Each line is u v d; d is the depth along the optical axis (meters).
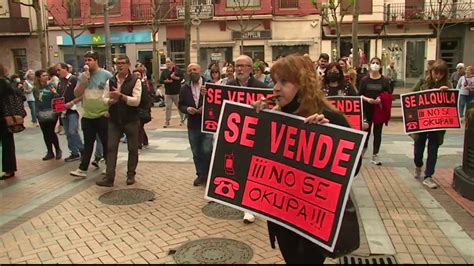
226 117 3.16
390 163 8.65
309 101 2.81
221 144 3.18
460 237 4.89
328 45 28.52
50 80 9.25
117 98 6.85
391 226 5.23
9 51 33.06
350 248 2.82
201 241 4.84
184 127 13.91
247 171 3.09
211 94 6.36
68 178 7.71
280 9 28.75
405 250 4.55
